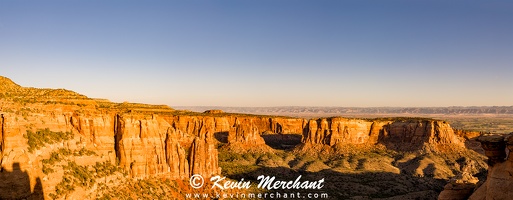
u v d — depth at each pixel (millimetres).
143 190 98125
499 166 60250
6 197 64375
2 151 67250
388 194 174625
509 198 57000
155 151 107062
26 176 68250
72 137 90000
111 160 97500
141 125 104812
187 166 115312
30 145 75188
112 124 101312
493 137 61406
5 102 82875
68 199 77062
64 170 81125
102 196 86875
